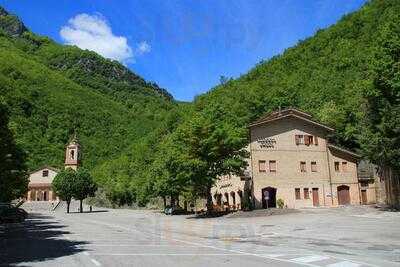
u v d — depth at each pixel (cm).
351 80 8506
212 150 4712
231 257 1605
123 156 12756
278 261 1469
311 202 5341
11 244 2323
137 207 9912
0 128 3078
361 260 1468
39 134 14912
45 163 13588
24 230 3512
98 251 1892
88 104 17988
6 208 4759
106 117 17688
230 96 10862
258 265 1377
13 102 15200
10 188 4325
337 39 10612
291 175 5322
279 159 5316
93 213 7819
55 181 8644
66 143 15238
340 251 1741
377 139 4047
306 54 11181
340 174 5556
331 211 4347
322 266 1347
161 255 1706
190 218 4894
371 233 2348
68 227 3881
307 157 5434
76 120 16588
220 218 4500
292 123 5447
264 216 4303
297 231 2709
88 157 15025
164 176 6375
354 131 6500
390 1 10056
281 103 8962
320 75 9531
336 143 6919
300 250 1809
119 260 1566
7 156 3453
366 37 9775
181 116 12162
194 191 5416
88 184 8650
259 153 5262
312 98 8938
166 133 12038
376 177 5644
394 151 3972
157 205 9312
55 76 19250
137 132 17338
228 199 5884
